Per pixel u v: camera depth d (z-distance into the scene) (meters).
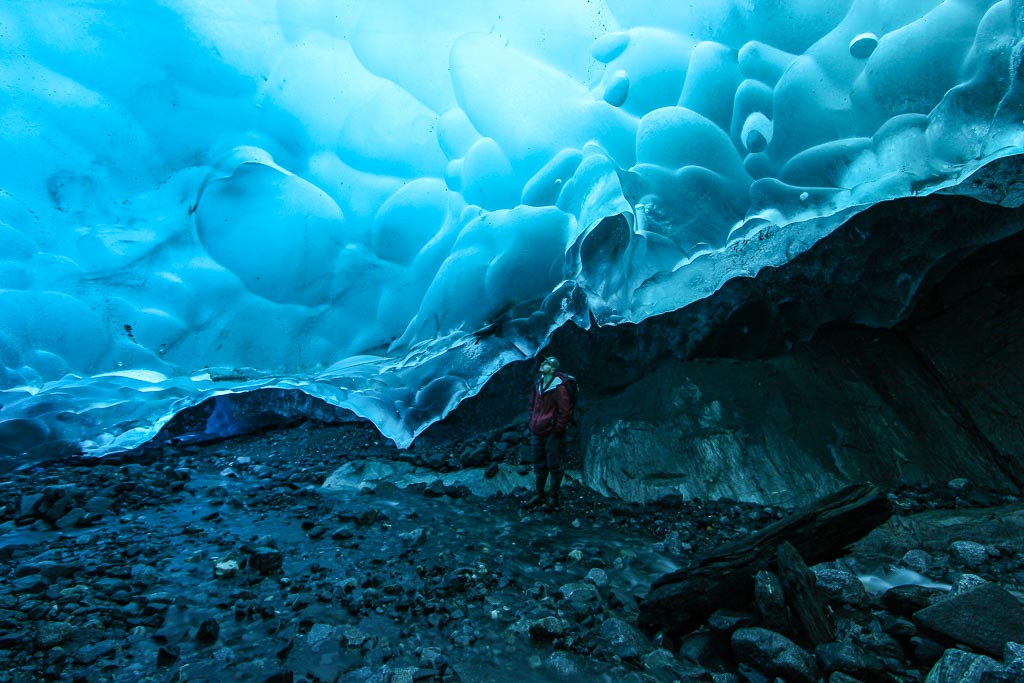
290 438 6.27
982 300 4.71
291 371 4.87
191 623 2.55
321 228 4.58
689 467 4.55
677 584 2.71
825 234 4.61
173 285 4.63
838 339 5.10
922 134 3.38
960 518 3.64
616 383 5.63
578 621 2.68
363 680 2.16
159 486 4.68
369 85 4.51
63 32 4.04
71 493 4.19
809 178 3.64
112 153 4.35
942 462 4.37
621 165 4.03
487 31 4.28
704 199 3.87
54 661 2.21
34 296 4.40
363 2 4.34
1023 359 4.45
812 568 3.06
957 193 4.04
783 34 3.56
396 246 4.72
